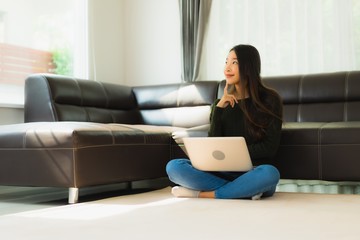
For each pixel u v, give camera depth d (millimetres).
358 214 1848
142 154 2883
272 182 2279
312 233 1474
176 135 3113
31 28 3775
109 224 1703
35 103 3205
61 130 2467
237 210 1987
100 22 4477
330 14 3787
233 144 2248
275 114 2457
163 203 2285
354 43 3699
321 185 3090
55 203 2600
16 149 2598
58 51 4070
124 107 4012
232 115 2549
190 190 2479
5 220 1831
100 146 2564
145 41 4703
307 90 3463
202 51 4312
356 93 3299
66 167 2439
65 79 3371
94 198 2820
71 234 1525
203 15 4277
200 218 1796
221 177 2486
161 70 4613
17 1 3631
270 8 4012
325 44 3799
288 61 3951
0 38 3482
